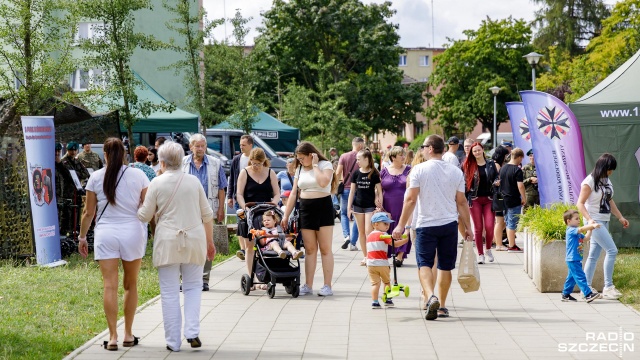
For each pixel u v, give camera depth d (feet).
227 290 39.86
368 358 26.14
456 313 33.81
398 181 47.78
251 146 44.04
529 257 44.06
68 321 32.35
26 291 38.29
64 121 63.77
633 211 53.78
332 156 90.58
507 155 62.49
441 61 248.52
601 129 53.57
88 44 73.20
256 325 31.48
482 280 42.93
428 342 28.37
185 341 28.94
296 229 46.37
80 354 26.81
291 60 196.85
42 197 46.50
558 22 238.48
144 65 129.18
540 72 240.53
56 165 52.37
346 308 35.01
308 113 167.32
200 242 27.58
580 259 36.24
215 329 30.81
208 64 111.45
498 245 56.18
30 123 45.57
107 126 65.36
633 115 53.31
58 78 60.18
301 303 36.24
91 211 28.04
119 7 71.82
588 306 35.29
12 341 28.22
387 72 204.44
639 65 57.06
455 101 245.65
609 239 36.91
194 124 79.15
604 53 169.58
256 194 40.14
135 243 27.61
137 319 32.65
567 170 51.31
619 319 32.32
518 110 67.21
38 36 60.90
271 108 192.13
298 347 27.73
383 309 34.76
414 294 38.70
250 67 111.34
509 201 54.90
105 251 27.32
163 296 27.55
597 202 37.24
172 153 27.78
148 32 128.88
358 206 48.39
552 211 42.96
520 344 27.94
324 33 200.13
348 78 202.90
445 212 32.01
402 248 47.96
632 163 53.42
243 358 26.25
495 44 241.35
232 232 60.29
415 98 207.00
